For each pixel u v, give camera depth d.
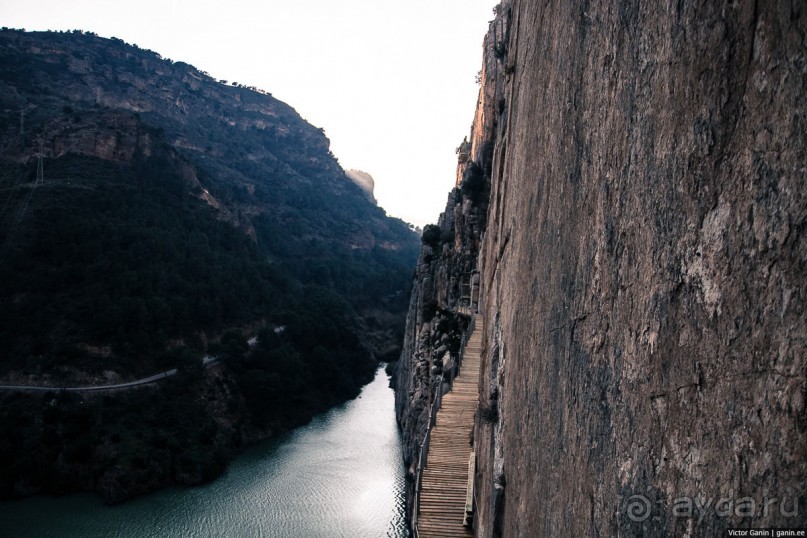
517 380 7.83
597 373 4.12
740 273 2.43
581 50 5.09
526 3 10.88
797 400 2.08
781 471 2.12
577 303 4.74
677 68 2.99
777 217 2.21
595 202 4.37
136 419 50.84
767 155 2.28
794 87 2.13
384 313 116.69
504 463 8.42
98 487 43.66
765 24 2.29
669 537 2.88
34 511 40.44
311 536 35.78
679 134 2.96
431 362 41.59
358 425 62.34
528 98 9.08
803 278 2.08
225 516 39.06
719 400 2.53
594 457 4.08
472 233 45.94
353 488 43.78
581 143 4.90
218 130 193.12
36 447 45.34
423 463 16.56
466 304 44.38
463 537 13.68
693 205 2.81
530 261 7.40
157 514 39.69
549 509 5.31
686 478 2.76
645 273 3.33
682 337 2.87
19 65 133.50
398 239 194.62
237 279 79.75
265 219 136.00
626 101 3.76
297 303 87.06
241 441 55.03
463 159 66.69
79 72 152.62
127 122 93.31
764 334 2.27
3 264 60.50
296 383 64.56
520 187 9.26
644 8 3.47
